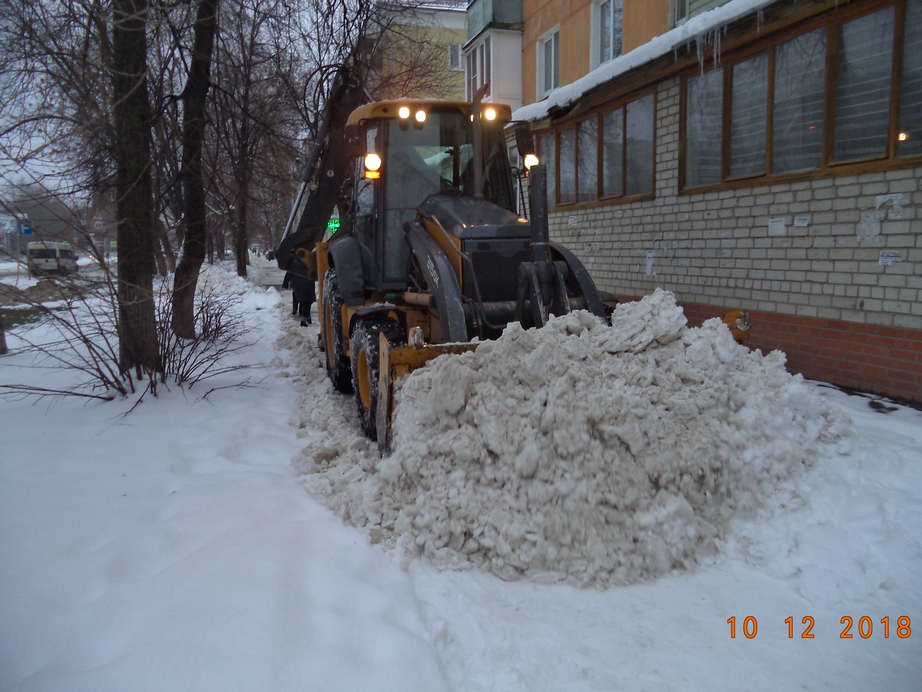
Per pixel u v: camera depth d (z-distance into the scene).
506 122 5.93
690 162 7.70
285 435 5.09
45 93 6.32
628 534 3.24
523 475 3.34
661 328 3.94
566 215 10.40
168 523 3.31
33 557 2.97
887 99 5.41
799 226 6.23
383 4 10.55
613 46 10.16
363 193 6.09
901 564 3.05
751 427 3.72
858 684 2.42
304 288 11.16
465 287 4.75
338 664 2.28
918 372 5.30
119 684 2.13
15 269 6.11
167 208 7.66
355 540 3.29
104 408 5.50
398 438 3.76
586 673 2.48
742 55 6.79
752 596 2.99
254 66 9.08
